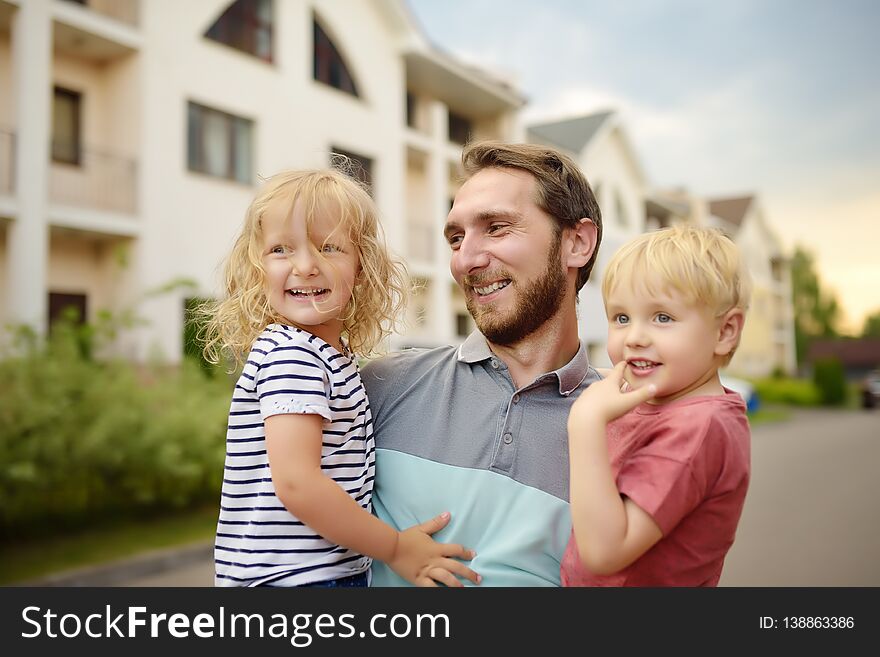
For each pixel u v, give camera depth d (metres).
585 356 1.91
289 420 1.63
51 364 7.75
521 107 21.44
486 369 1.90
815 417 25.78
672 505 1.40
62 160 11.95
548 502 1.71
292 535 1.68
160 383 8.77
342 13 16.12
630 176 28.58
